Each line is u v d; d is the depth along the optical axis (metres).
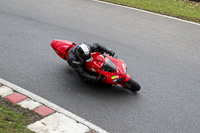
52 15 11.08
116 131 5.42
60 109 5.85
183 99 6.66
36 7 11.80
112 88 6.85
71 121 5.50
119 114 5.93
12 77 6.86
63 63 7.77
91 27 10.34
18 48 8.28
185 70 8.00
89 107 6.07
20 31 9.39
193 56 8.90
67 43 7.41
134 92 6.76
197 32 10.76
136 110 6.11
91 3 12.99
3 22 9.95
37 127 5.15
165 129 5.62
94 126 5.47
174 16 12.16
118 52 8.63
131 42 9.45
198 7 13.57
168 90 6.96
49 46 8.60
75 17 11.12
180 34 10.46
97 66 6.37
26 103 5.87
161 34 10.33
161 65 8.13
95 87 6.82
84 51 6.05
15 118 5.25
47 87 6.64
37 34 9.30
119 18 11.48
